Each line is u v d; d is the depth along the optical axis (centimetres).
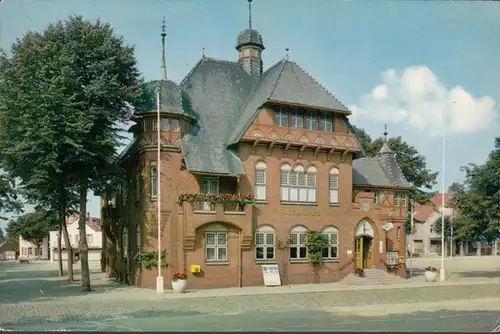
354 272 3547
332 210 3550
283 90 3406
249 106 3572
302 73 3612
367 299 2483
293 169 3441
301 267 3400
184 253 3030
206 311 2023
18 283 3622
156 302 2358
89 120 2727
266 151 3359
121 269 3691
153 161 3158
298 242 3416
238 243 3173
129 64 3061
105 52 2930
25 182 3080
